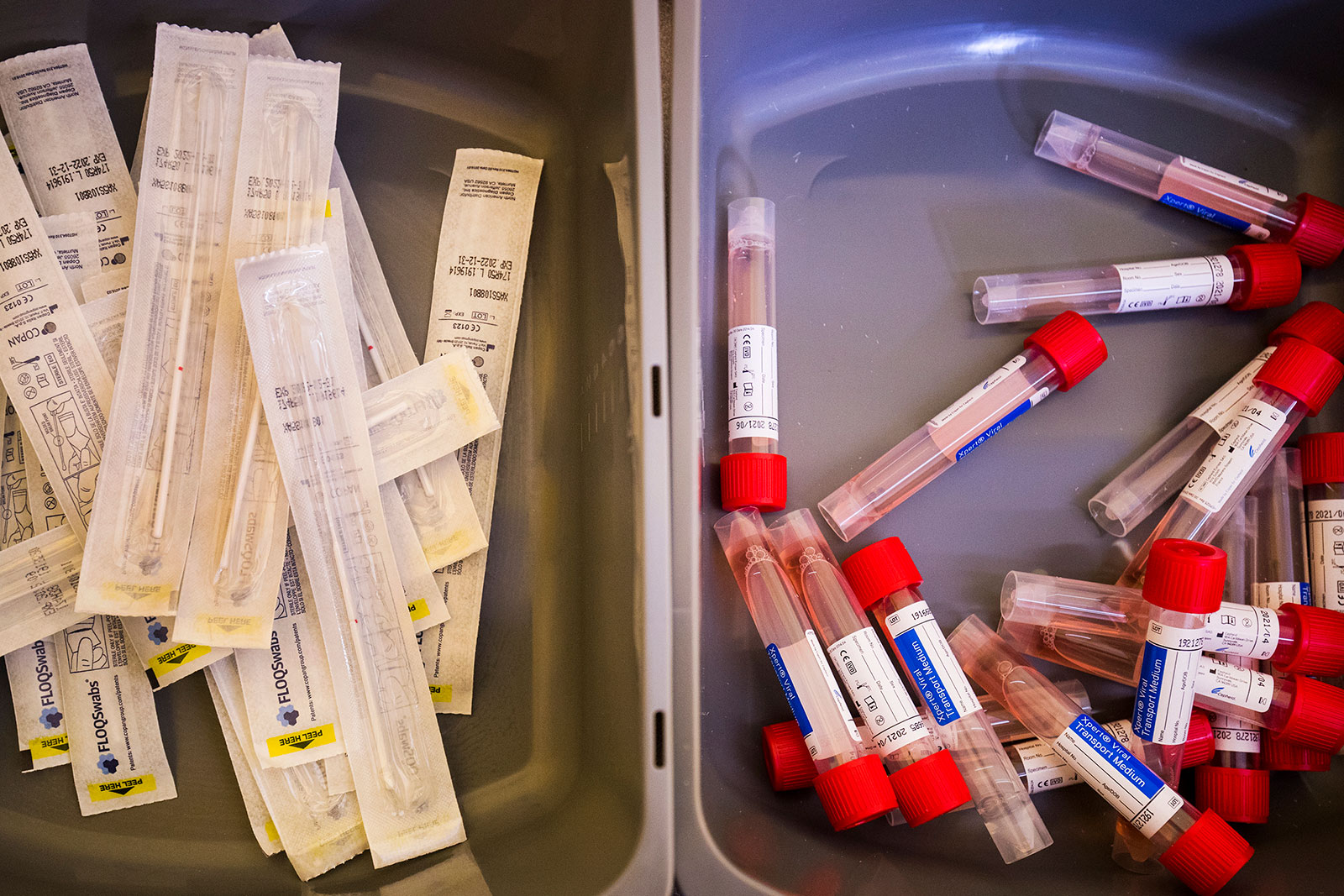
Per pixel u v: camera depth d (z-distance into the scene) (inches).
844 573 28.4
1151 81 33.7
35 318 28.4
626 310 27.5
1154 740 27.1
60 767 29.1
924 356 31.3
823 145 32.4
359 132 31.7
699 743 25.6
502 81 32.3
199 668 28.7
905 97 32.9
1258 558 30.7
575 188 32.3
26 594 27.9
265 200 28.7
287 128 29.0
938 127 32.8
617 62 28.0
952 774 26.1
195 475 27.8
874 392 31.1
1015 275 31.3
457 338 31.3
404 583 29.3
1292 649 28.1
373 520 28.3
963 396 30.4
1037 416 31.3
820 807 29.2
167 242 28.2
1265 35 32.6
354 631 28.1
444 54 31.8
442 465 30.0
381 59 31.8
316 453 28.0
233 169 28.8
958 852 28.5
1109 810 29.6
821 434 30.9
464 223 31.7
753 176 32.0
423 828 28.0
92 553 26.9
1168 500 31.4
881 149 32.5
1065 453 31.2
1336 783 30.0
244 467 28.0
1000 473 31.0
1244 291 31.0
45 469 28.1
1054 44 33.5
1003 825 27.3
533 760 30.4
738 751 29.4
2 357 28.2
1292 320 30.3
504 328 31.4
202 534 27.6
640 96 26.6
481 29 30.8
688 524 26.3
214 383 28.0
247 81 28.7
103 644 28.9
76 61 29.5
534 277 32.3
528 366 32.0
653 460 25.8
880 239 31.9
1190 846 25.8
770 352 29.7
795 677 27.5
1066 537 30.9
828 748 26.8
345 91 31.7
